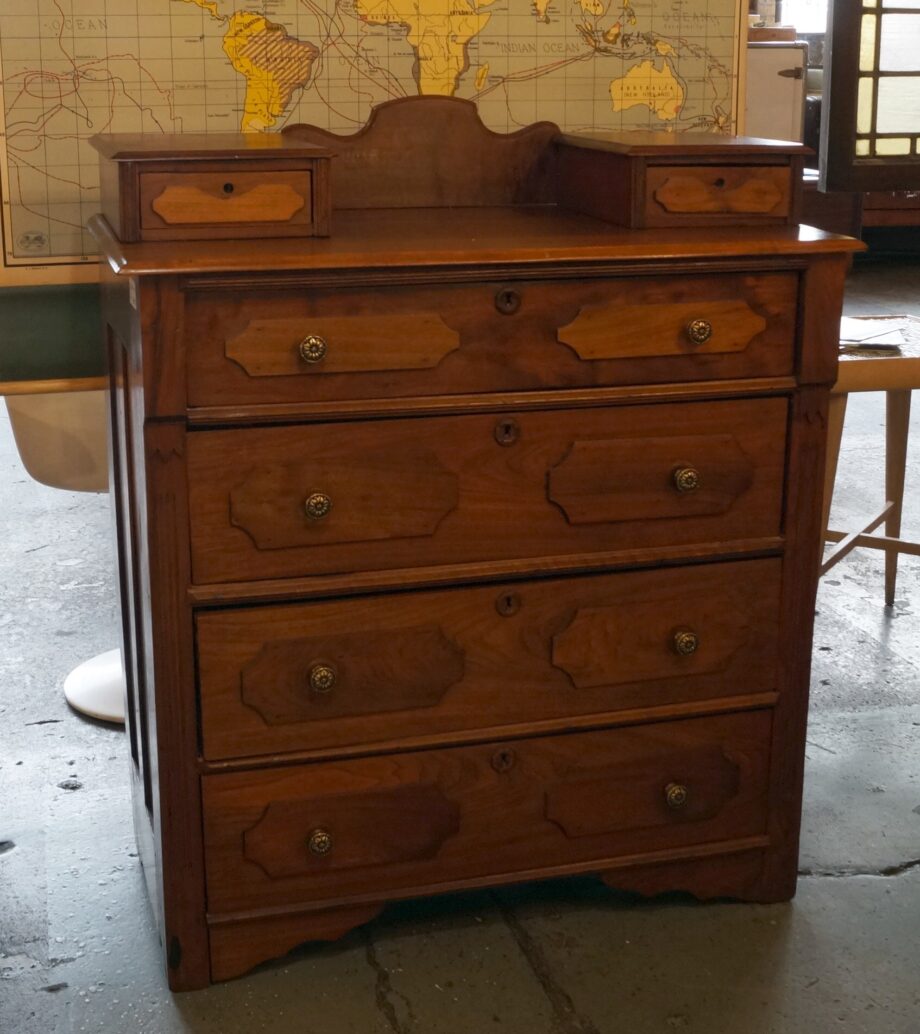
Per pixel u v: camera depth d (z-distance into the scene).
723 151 2.21
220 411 1.92
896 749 2.95
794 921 2.33
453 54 2.59
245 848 2.09
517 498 2.07
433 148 2.50
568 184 2.50
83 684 3.14
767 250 2.05
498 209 2.52
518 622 2.12
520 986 2.16
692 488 2.13
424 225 2.27
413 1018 2.08
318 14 2.51
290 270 1.88
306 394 1.95
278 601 2.01
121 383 2.18
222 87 2.51
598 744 2.21
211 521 1.96
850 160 3.53
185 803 2.05
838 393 3.08
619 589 2.15
